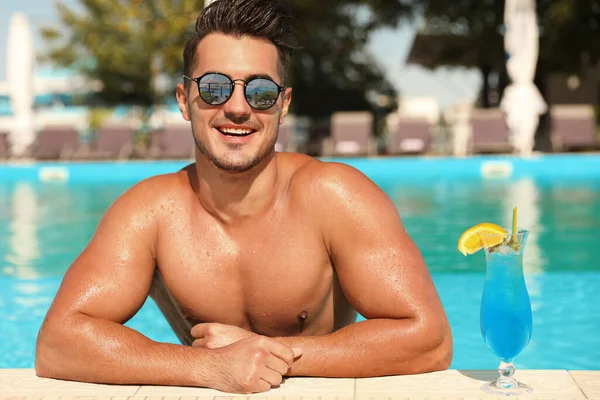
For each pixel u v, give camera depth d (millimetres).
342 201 2164
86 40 18438
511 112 11945
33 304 4184
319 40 19156
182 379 2014
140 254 2238
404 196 8234
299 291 2205
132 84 19359
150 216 2264
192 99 2154
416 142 13117
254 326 2287
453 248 5465
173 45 17812
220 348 2035
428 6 17859
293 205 2209
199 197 2275
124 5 18141
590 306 3982
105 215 2307
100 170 11016
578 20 16359
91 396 1969
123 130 13562
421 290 2102
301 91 19562
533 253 5223
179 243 2246
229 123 2084
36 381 2092
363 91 19812
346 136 13070
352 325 2111
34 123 14289
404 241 2180
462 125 13273
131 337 2086
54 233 6332
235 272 2229
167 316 2469
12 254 5496
